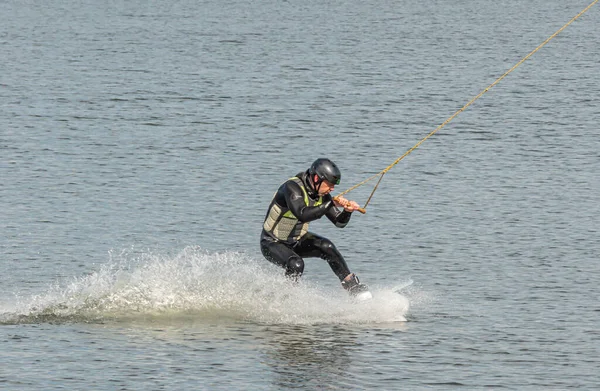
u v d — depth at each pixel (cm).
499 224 6656
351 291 4984
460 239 6306
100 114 10606
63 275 5412
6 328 4488
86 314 4706
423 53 16600
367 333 4525
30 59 15050
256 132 9812
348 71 14325
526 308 4934
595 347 4362
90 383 3838
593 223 6688
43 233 6272
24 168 8062
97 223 6550
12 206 6912
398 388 3856
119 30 19750
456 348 4331
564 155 8906
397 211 7006
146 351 4219
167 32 19512
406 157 8800
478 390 3850
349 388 3850
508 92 12631
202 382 3881
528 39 19038
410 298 5106
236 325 4603
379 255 5959
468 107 11488
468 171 8275
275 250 5016
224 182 7788
